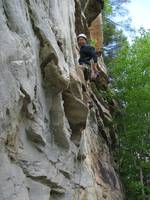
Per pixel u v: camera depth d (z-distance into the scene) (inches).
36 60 441.4
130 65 956.6
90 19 895.1
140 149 900.6
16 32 398.9
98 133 756.6
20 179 379.6
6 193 350.0
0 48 353.1
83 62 599.5
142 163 872.3
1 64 350.9
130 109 919.7
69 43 573.9
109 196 673.6
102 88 887.1
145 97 917.2
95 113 745.0
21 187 378.0
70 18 616.7
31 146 413.1
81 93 523.5
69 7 625.9
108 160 770.8
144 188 861.8
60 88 467.2
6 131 357.1
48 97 462.6
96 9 884.6
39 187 416.2
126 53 981.8
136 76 942.4
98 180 644.1
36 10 460.8
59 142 476.4
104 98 890.1
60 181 465.4
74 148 519.8
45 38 455.2
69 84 507.8
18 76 379.6
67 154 492.7
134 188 848.3
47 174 430.6
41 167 421.4
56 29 525.7
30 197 399.9
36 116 420.8
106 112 839.1
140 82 940.6
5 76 355.6
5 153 360.2
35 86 424.2
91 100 730.8
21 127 396.2
